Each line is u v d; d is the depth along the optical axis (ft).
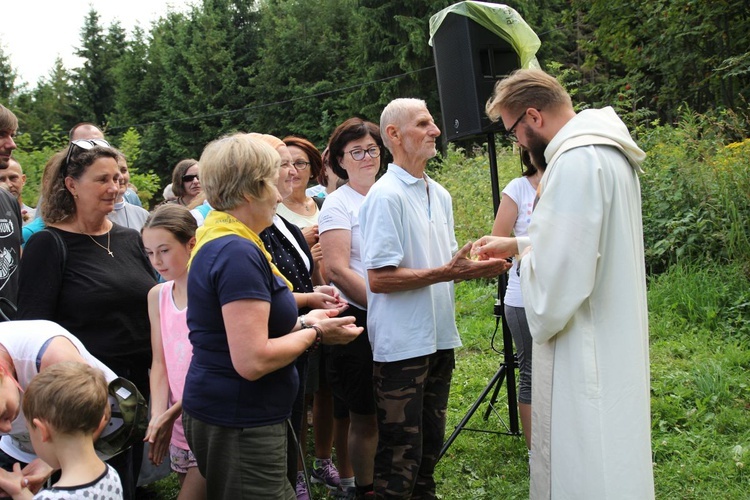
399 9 85.66
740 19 39.32
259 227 7.04
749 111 34.96
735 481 10.71
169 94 119.24
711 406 13.15
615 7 45.73
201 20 119.34
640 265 7.81
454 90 12.07
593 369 7.40
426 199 9.71
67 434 6.38
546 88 7.97
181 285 8.89
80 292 8.68
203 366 6.75
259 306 6.49
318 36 110.01
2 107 11.05
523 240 8.80
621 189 7.47
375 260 8.86
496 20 11.63
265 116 111.65
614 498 7.22
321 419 11.88
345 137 10.90
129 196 16.57
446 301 9.83
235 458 6.68
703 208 20.68
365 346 10.26
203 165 6.94
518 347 11.48
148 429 8.36
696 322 17.76
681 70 41.98
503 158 34.65
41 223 12.55
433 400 9.98
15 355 6.92
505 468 11.92
